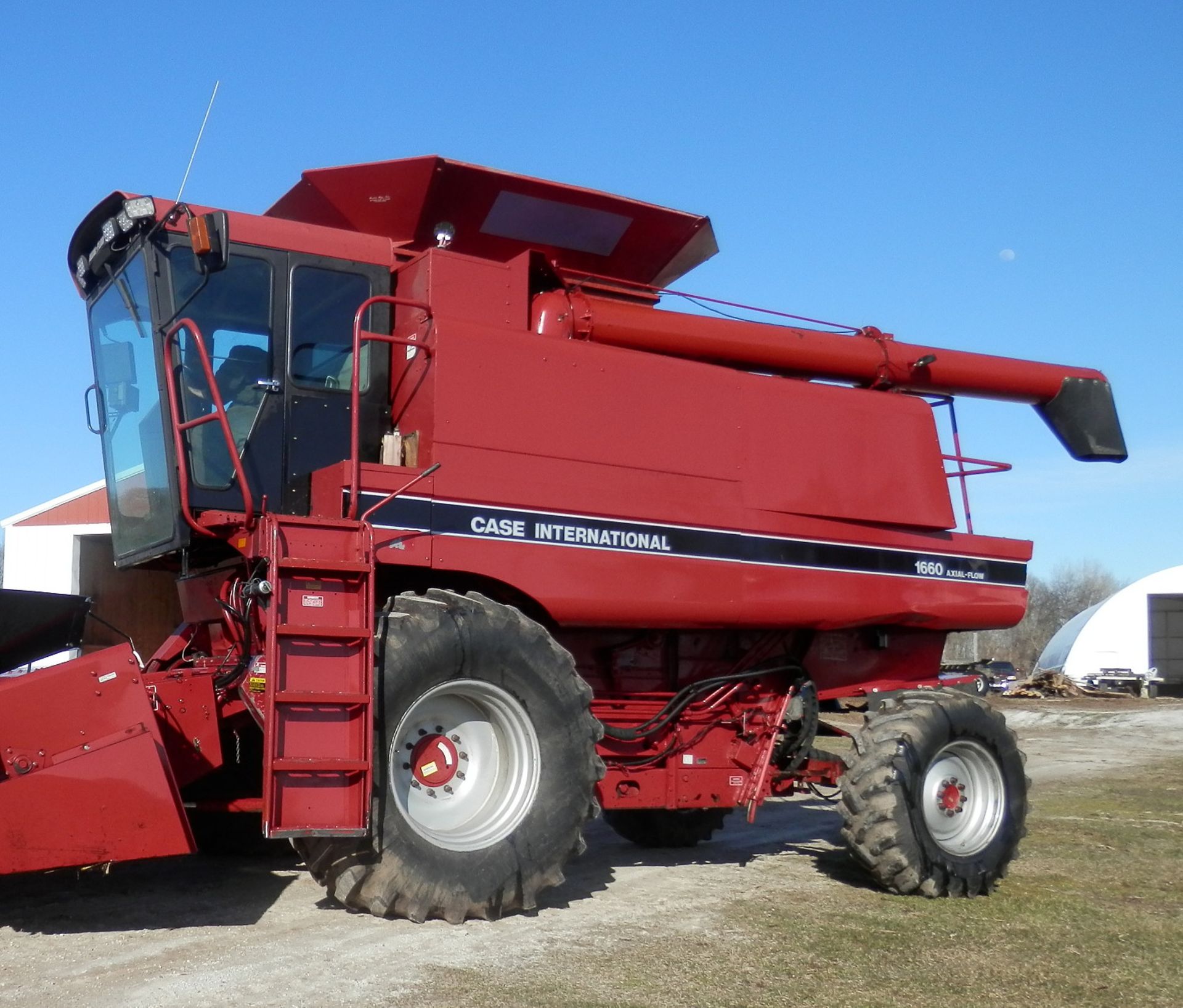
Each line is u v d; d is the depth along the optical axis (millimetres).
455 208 7527
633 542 6844
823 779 8117
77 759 5102
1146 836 9555
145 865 7262
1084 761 17156
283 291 6613
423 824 5875
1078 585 100750
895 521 7996
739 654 7969
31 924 5715
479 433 6426
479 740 6129
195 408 6312
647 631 7574
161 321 6312
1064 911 6773
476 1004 4586
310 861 5578
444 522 6211
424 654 5750
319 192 7441
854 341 8578
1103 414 9523
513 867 5926
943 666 9117
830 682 8203
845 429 7898
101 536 17797
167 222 6305
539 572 6488
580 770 6172
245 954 5203
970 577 8414
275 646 5344
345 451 6695
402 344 6586
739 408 7434
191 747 5832
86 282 7102
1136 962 5664
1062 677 36719
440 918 5902
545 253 8148
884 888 7199
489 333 6605
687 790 7461
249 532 5797
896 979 5254
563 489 6625
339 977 4879
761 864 8086
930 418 8359
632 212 7934
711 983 5035
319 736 5391
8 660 6504
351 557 5633
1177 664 45969
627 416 6973
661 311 7789
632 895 6852
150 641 17656
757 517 7371
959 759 7520
